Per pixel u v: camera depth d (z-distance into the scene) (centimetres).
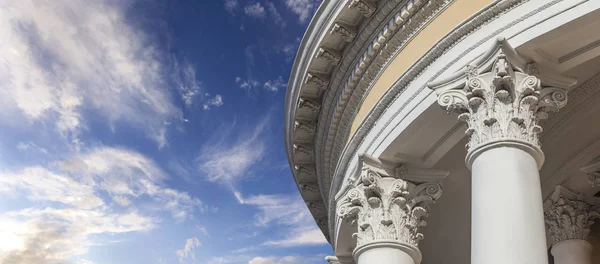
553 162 1973
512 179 1339
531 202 1317
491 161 1381
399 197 1734
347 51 1944
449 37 1622
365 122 1850
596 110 1809
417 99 1673
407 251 1694
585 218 1978
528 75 1458
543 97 1475
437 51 1652
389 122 1756
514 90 1448
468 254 2281
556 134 1880
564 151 1938
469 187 1988
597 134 1884
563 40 1451
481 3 1587
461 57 1588
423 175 1792
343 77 1992
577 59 1491
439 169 1803
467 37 1602
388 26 1805
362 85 1906
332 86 2030
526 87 1436
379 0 1808
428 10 1709
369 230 1717
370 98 1870
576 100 1794
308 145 2284
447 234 2200
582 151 1934
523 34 1468
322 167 2280
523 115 1426
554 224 1989
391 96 1769
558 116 1841
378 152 1767
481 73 1484
